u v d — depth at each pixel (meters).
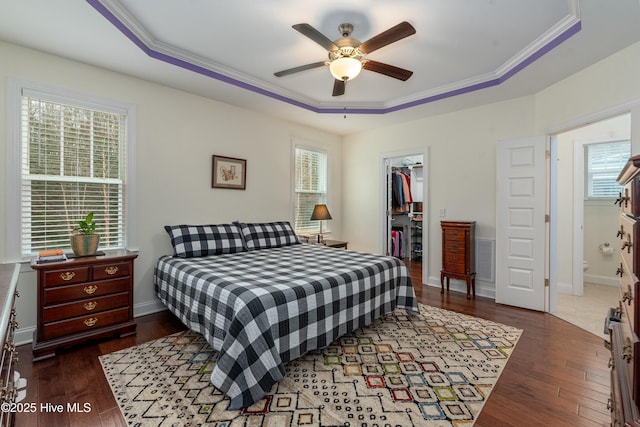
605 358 2.25
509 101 3.65
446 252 4.00
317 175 5.18
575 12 2.07
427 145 4.41
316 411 1.65
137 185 3.07
